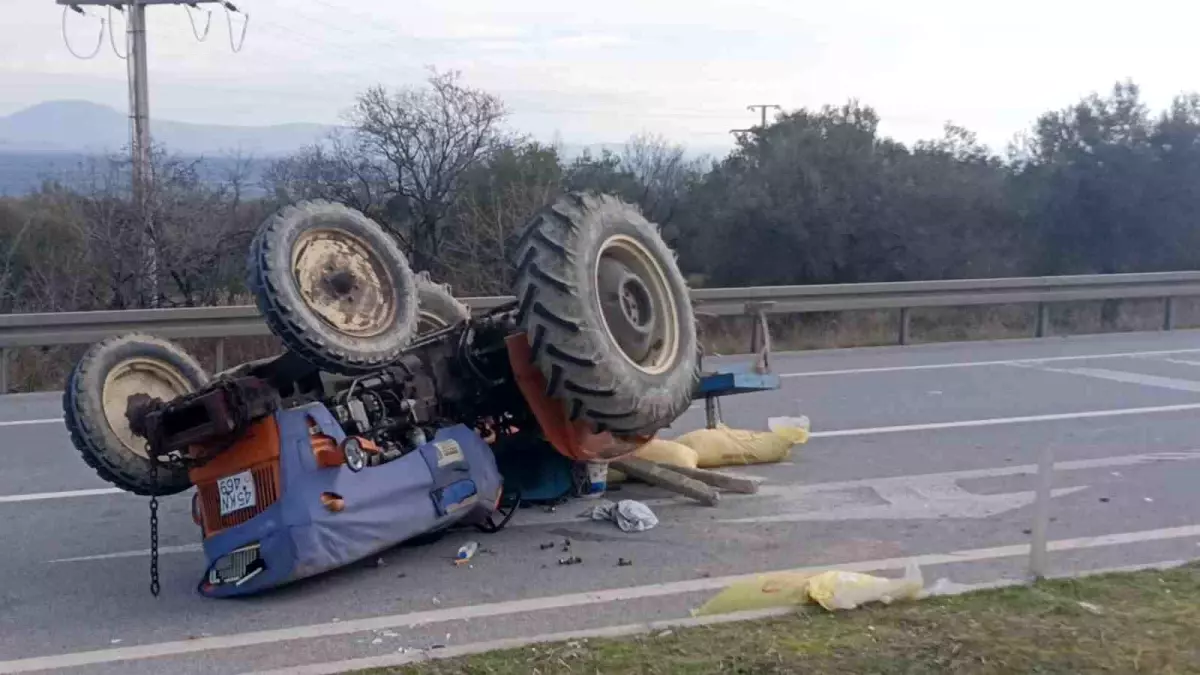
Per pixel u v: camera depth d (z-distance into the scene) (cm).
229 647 509
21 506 765
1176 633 461
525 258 642
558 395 646
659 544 649
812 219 2058
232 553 570
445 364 665
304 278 585
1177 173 2102
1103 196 2078
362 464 586
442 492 625
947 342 1546
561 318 630
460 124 1961
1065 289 1611
